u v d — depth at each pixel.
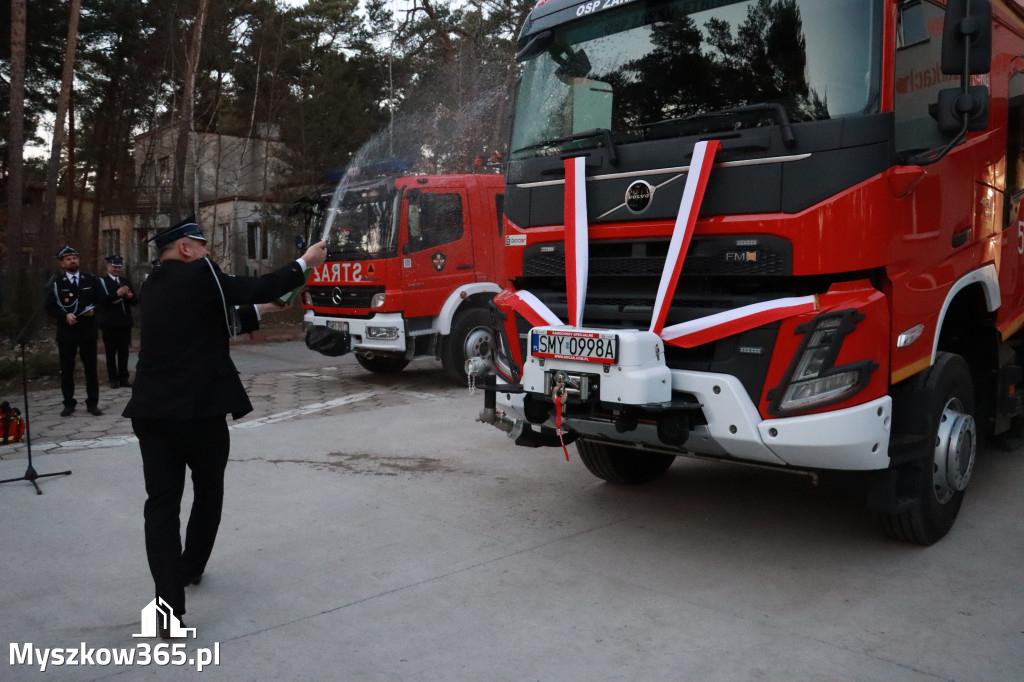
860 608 3.77
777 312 3.70
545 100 4.82
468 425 8.03
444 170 13.20
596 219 4.39
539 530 4.91
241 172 25.64
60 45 23.58
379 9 22.98
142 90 26.27
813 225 3.66
